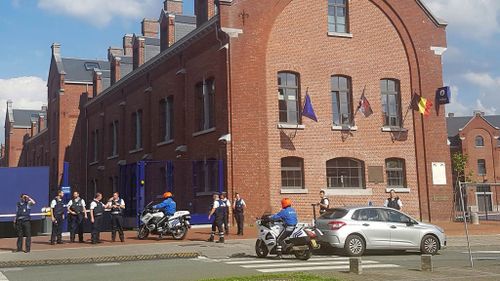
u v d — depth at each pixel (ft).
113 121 130.62
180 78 91.45
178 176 89.71
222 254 52.70
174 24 105.81
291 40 82.07
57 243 62.44
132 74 113.91
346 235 51.70
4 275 40.55
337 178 82.84
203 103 85.87
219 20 78.48
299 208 78.84
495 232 74.79
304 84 82.07
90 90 161.79
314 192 80.23
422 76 89.30
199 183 84.64
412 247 53.72
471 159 219.61
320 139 81.87
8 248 58.13
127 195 97.09
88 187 149.48
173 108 95.61
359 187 83.97
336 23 86.58
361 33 86.94
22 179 81.05
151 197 98.94
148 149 105.50
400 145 86.84
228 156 75.56
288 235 48.78
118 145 125.59
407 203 85.61
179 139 91.15
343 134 83.46
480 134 222.07
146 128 106.22
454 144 223.51
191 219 77.51
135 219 91.20
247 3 79.71
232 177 75.25
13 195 80.38
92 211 62.13
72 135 159.33
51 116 173.88
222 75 78.07
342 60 85.15
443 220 86.99
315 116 80.28
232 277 33.99
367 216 53.16
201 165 84.48
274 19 81.25
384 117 87.20
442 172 88.02
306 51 82.84
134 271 41.55
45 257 49.65
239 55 78.18
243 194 75.41
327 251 55.36
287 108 81.25
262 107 78.43
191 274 39.19
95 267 44.88
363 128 84.94
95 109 146.30
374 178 84.28
